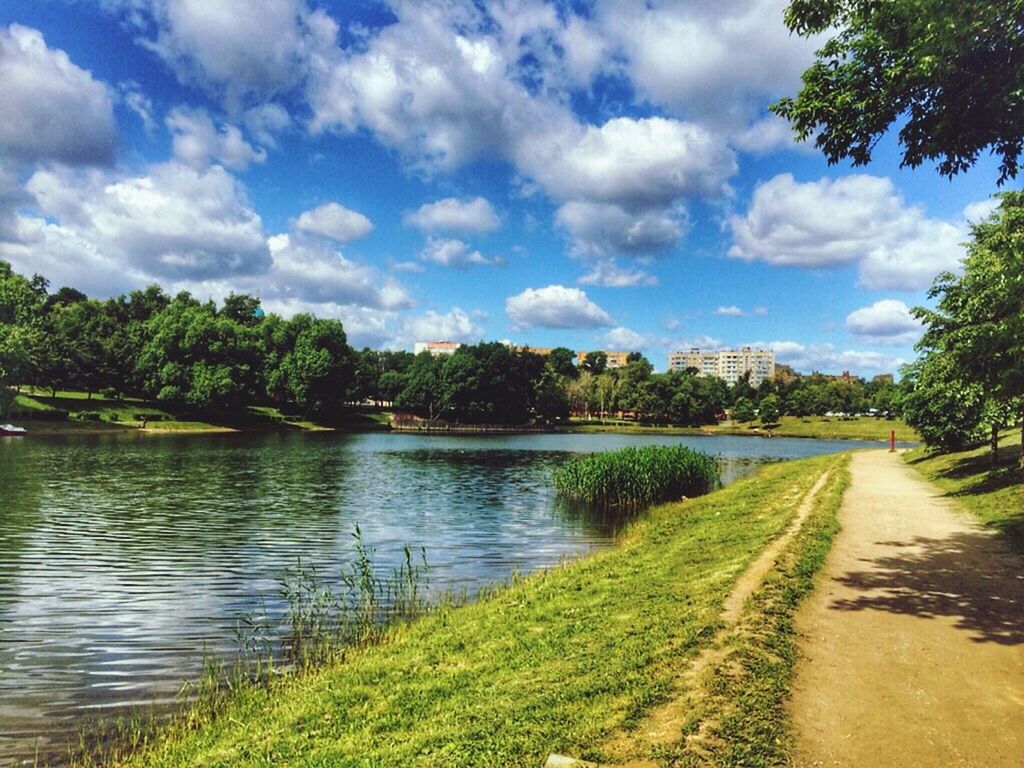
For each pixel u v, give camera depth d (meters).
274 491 33.16
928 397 28.25
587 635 9.12
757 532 15.27
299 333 109.62
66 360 79.06
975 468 25.97
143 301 110.12
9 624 12.85
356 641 11.52
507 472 45.38
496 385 123.25
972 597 9.66
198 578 16.53
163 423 82.62
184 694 9.49
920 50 7.87
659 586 11.38
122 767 7.22
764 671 6.86
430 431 111.50
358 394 126.25
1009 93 8.00
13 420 70.50
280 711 7.98
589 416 158.12
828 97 9.32
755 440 104.75
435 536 22.53
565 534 22.95
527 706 6.75
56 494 30.19
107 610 13.80
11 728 8.43
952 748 5.46
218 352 90.56
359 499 31.41
